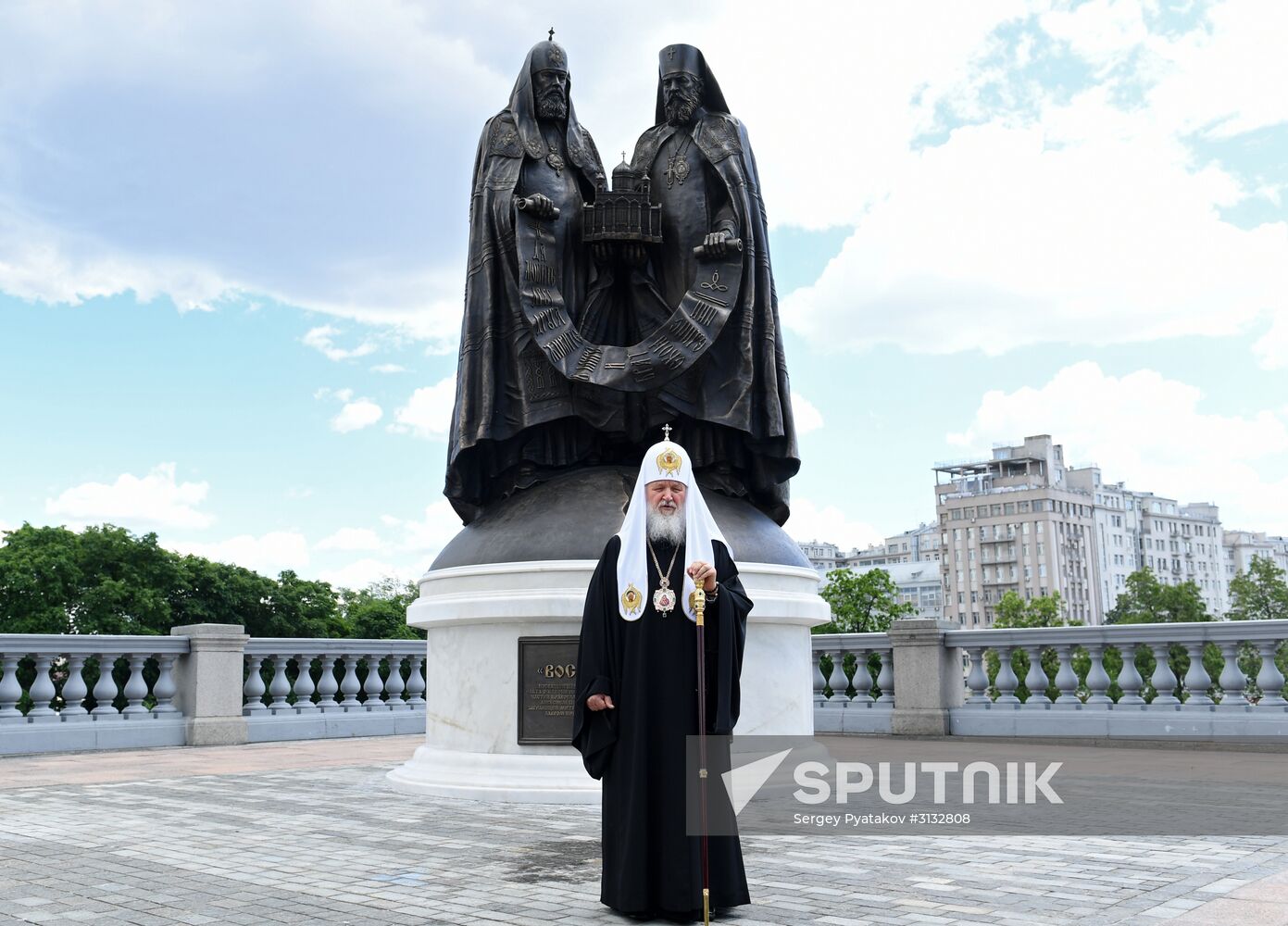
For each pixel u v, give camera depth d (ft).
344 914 15.48
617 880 15.40
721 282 30.76
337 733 51.31
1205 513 582.35
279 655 50.85
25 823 24.13
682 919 15.15
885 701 47.65
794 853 19.80
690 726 15.88
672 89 33.01
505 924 14.94
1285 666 49.75
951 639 45.34
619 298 32.50
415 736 52.85
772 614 28.76
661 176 32.68
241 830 22.90
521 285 30.55
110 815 25.31
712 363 31.45
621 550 16.88
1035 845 20.38
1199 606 294.46
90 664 46.60
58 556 131.34
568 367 29.91
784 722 28.99
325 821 23.89
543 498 30.17
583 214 31.91
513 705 27.50
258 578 149.89
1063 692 42.98
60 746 42.83
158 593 135.13
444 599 28.78
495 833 22.06
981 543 482.69
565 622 27.37
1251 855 19.08
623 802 15.70
